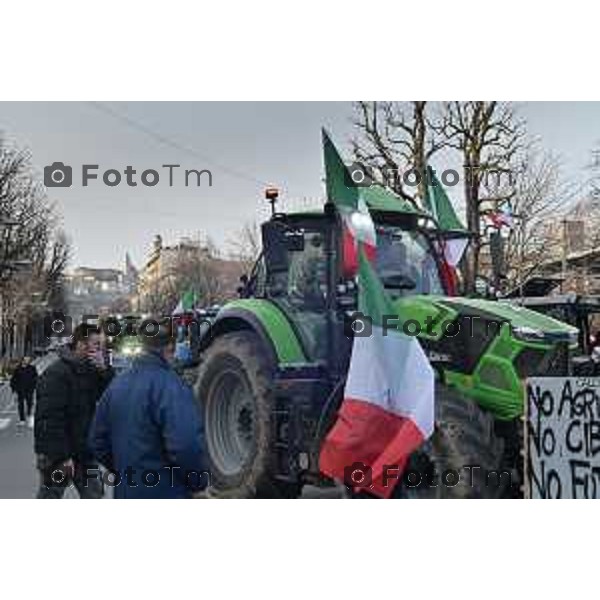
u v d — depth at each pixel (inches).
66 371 265.0
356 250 277.3
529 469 258.4
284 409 306.3
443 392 266.8
